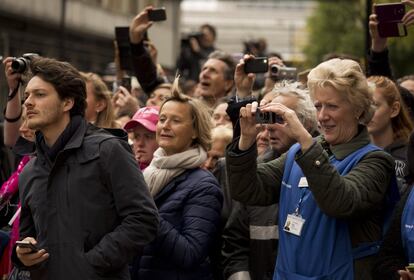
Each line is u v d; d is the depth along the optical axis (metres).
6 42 15.33
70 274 4.35
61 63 4.60
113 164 4.43
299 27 65.75
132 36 7.85
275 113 4.39
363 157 4.39
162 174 5.36
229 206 5.62
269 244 5.15
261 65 6.32
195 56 13.36
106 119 6.43
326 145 4.59
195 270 5.20
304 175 4.35
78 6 27.84
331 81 4.36
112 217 4.46
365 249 4.33
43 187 4.48
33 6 22.39
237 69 6.36
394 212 4.32
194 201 5.24
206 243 5.16
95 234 4.41
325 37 41.25
